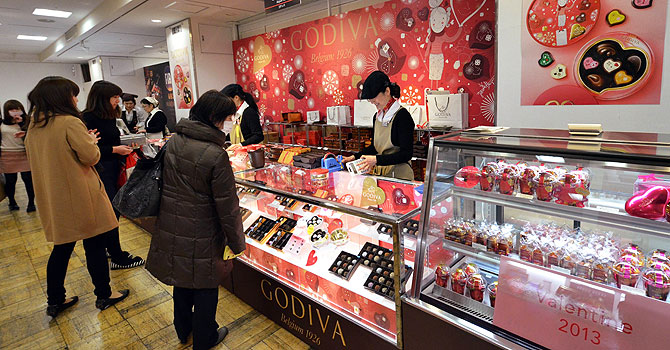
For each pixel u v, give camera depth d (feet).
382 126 9.03
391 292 6.01
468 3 14.06
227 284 9.52
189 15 22.40
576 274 4.47
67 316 8.85
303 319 7.39
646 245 4.54
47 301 9.36
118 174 11.09
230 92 12.02
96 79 41.27
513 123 11.64
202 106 6.09
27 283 10.69
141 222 14.61
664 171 3.64
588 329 3.94
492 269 5.72
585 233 4.95
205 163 5.92
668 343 3.50
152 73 35.53
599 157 4.05
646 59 9.15
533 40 10.80
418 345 5.44
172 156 6.18
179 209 6.21
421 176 15.28
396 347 5.74
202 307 6.71
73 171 7.73
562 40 10.29
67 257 8.65
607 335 3.82
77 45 31.42
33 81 42.50
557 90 10.66
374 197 6.79
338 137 18.85
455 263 5.97
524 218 5.45
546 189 4.72
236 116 13.37
